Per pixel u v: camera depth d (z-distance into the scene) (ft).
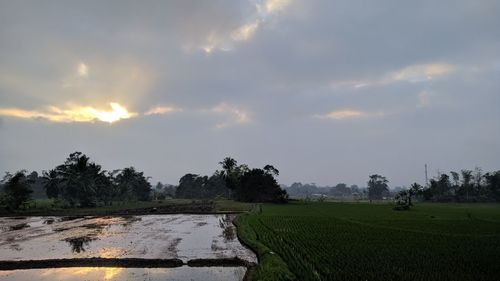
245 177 416.26
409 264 83.10
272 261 85.92
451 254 94.48
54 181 374.22
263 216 214.69
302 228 153.58
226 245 122.52
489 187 497.87
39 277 81.51
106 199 395.14
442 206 357.20
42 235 146.72
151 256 102.99
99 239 135.95
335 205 349.61
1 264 91.61
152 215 249.96
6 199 276.41
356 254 94.73
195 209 302.04
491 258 89.51
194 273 85.66
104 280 79.36
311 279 71.61
